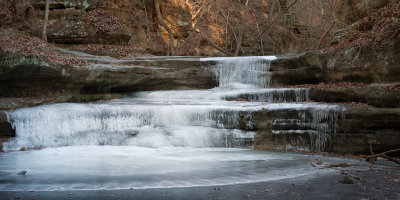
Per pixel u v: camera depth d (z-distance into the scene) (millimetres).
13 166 9203
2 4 20391
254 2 35312
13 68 14227
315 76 16438
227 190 6930
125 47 22172
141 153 11211
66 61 15734
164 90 18234
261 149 12500
